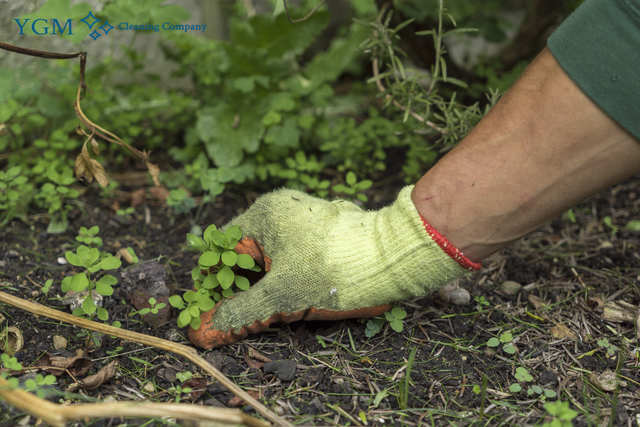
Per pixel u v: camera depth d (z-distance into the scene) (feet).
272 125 8.52
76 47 8.38
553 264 7.32
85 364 5.39
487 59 10.54
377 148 9.27
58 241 7.41
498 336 6.09
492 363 5.74
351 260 5.42
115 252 7.31
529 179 4.74
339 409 5.18
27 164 8.45
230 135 8.53
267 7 11.24
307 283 5.49
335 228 5.61
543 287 6.89
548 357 5.83
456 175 4.98
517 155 4.72
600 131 4.40
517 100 4.73
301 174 8.15
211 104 9.07
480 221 5.01
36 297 6.29
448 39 12.63
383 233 5.37
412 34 9.21
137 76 10.16
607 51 4.21
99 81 8.73
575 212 8.43
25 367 5.31
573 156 4.57
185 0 10.19
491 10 10.85
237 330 5.57
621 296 6.69
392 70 7.23
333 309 5.58
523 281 7.00
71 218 7.85
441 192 5.06
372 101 10.63
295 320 5.73
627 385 5.47
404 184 9.08
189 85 10.84
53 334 5.78
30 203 7.98
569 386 5.49
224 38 10.90
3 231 7.40
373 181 9.20
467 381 5.51
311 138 9.46
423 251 5.17
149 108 9.48
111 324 5.99
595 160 4.55
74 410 4.16
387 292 5.44
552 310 6.50
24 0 7.04
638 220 8.18
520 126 4.69
